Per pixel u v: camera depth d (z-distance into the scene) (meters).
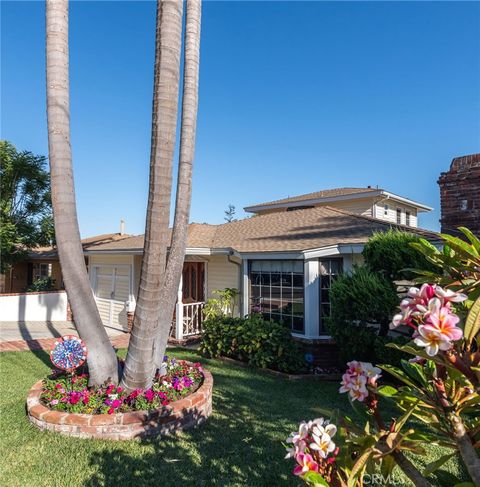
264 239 11.34
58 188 5.15
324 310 8.66
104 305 15.21
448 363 1.53
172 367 6.26
